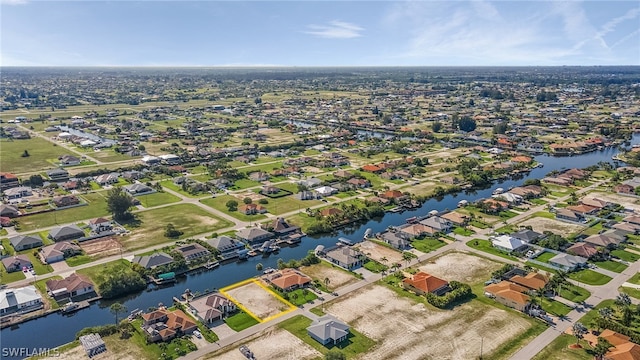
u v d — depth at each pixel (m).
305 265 150.88
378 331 113.88
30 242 161.50
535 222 189.50
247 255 160.75
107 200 191.25
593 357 102.94
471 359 102.81
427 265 151.50
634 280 139.50
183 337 110.50
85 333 111.00
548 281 133.12
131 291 134.75
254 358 102.56
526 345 107.94
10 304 121.75
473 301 128.38
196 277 146.62
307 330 112.31
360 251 162.12
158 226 182.50
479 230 181.38
